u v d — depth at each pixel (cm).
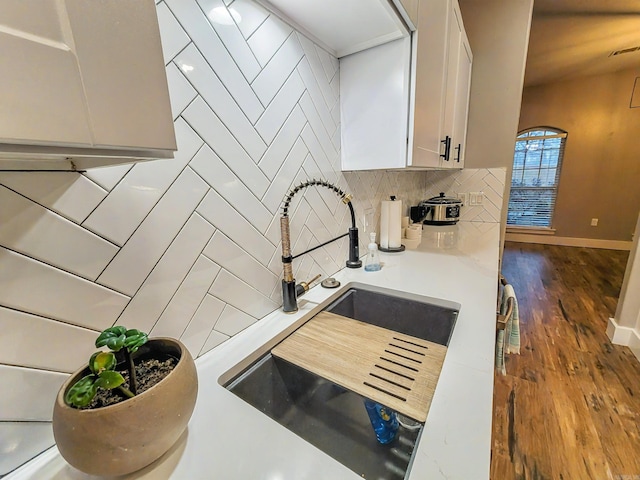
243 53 78
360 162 123
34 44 24
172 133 37
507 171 229
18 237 44
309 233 114
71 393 40
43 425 49
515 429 149
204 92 69
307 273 115
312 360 76
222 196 76
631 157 441
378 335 87
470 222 248
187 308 71
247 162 82
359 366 72
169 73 61
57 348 50
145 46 33
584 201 483
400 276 130
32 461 48
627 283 213
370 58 112
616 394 171
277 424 55
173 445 50
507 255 464
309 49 101
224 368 71
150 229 62
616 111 437
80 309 52
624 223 462
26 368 47
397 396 61
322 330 91
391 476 64
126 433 40
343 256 140
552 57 369
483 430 52
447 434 51
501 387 179
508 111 221
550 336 234
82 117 28
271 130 89
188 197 68
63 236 49
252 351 77
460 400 59
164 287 66
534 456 135
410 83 105
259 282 91
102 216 54
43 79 25
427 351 77
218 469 46
